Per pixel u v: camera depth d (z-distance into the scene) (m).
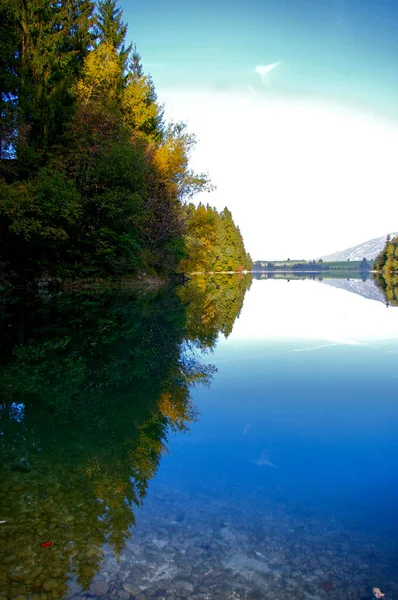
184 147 24.98
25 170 16.30
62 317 11.34
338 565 2.07
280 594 1.87
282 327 10.85
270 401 4.83
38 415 4.32
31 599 1.82
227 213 72.94
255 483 2.90
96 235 19.88
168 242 27.08
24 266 17.62
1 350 7.30
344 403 4.71
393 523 2.42
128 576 1.97
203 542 2.24
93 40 23.67
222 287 32.78
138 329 10.05
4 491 2.75
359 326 11.00
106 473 3.04
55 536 2.27
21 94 16.47
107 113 19.41
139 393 5.11
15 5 16.39
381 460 3.27
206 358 7.21
